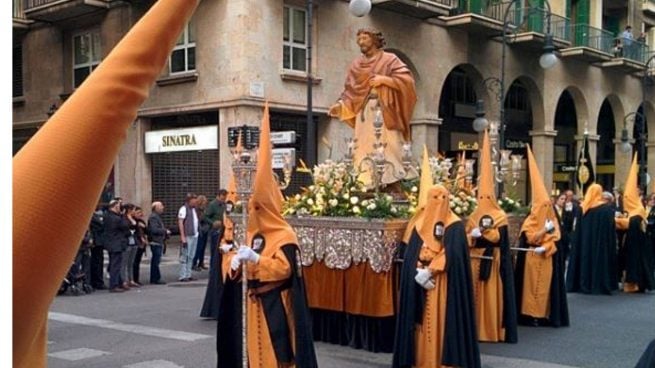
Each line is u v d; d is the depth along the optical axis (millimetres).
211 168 20891
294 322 5430
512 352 8336
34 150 1027
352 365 7605
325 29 21094
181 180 21562
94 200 1076
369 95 9367
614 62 32750
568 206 17359
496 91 26922
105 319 10406
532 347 8648
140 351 8242
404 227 8102
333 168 9008
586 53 30422
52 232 1008
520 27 25500
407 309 7035
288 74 20047
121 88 1104
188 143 20766
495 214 8945
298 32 20734
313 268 8578
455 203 9078
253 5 19312
